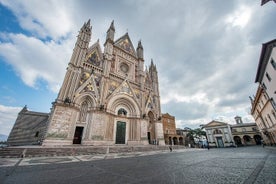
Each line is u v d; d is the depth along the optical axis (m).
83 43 27.72
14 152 12.18
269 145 34.44
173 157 11.62
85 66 26.70
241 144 59.34
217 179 3.85
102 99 26.05
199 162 7.93
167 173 5.06
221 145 58.41
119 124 28.59
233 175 4.20
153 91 41.66
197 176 4.38
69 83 22.50
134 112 31.52
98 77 27.78
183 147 31.72
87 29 29.94
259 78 24.44
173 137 48.78
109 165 7.59
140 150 21.62
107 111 26.22
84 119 23.47
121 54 36.44
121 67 35.50
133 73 37.22
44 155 13.07
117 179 4.41
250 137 59.62
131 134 29.11
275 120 26.02
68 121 20.30
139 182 3.98
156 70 46.81
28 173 5.56
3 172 5.80
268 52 17.75
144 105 35.03
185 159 9.81
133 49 41.41
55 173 5.54
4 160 9.94
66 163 8.61
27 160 10.12
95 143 21.69
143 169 6.14
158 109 39.47
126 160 9.99
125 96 31.00
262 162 6.69
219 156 11.51
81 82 24.69
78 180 4.41
